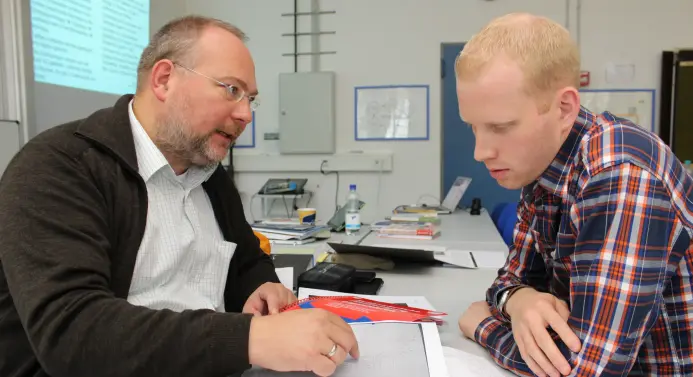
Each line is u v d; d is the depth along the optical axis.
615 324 0.64
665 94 3.55
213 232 1.14
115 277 0.86
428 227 2.31
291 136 3.92
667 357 0.72
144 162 0.96
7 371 0.75
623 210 0.64
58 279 0.66
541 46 0.65
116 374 0.62
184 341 0.63
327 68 3.93
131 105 1.00
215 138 0.99
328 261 1.57
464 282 1.38
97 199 0.82
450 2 3.74
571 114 0.70
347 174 3.94
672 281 0.70
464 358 0.81
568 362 0.67
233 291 1.19
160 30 1.00
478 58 0.67
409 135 3.87
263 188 3.78
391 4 3.81
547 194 0.82
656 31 3.57
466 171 3.85
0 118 2.14
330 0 3.87
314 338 0.65
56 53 2.38
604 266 0.65
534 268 0.97
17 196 0.73
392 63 3.84
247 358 0.64
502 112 0.66
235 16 3.98
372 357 0.76
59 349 0.62
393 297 1.16
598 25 3.62
